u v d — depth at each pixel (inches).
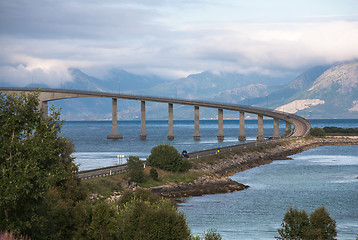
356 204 2721.5
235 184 3356.3
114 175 3011.8
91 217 1481.3
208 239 1640.0
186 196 2952.8
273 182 3590.1
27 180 1030.4
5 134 1080.8
